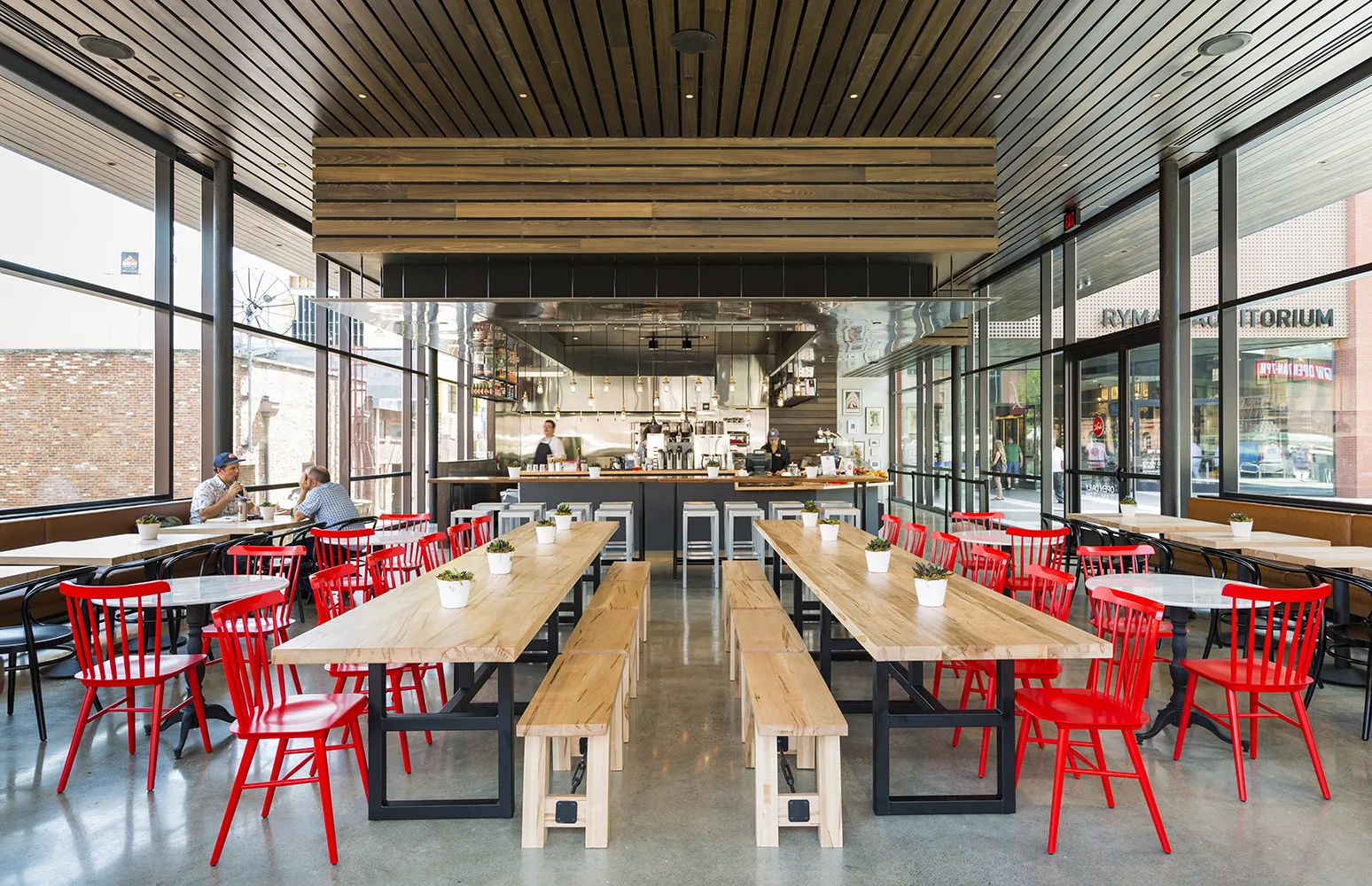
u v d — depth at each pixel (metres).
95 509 6.14
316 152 6.75
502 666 3.10
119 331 6.52
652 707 4.40
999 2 4.67
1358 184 5.88
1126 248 8.72
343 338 10.54
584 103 6.13
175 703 4.45
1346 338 5.99
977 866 2.71
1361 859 2.74
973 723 3.11
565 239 6.79
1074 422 9.84
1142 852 2.79
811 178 6.79
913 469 16.55
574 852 2.82
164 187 6.74
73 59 5.26
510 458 15.23
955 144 6.78
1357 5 4.65
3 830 2.98
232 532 5.73
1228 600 3.54
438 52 5.27
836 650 5.36
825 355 11.49
